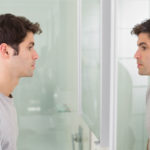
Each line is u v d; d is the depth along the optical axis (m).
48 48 1.51
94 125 1.11
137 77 0.80
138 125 0.81
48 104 1.55
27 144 1.56
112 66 0.83
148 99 0.78
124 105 0.83
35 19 1.48
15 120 1.04
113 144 0.85
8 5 1.46
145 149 0.79
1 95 0.96
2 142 0.94
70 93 1.54
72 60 1.51
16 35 0.96
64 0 1.47
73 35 1.49
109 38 0.91
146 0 0.76
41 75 1.53
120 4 0.80
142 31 0.77
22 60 1.00
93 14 1.07
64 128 1.57
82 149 1.49
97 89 1.04
